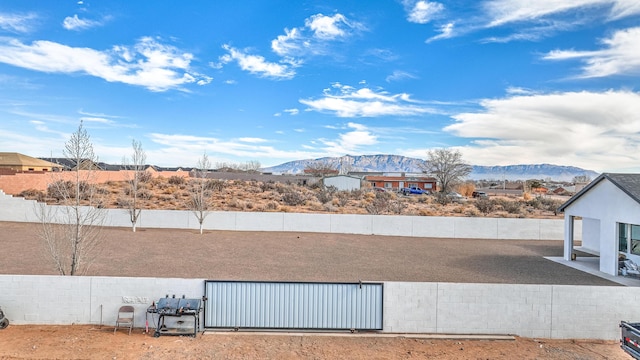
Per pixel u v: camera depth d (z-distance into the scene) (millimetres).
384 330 10906
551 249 23328
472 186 70562
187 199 38438
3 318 10328
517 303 10852
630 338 8531
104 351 9297
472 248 23328
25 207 27359
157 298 10773
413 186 80875
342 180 63500
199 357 9219
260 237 25438
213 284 10875
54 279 10656
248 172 92062
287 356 9422
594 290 10797
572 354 9836
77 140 14445
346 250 21938
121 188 42812
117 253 19453
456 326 10852
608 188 17359
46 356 8914
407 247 23312
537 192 82938
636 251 17406
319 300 10953
